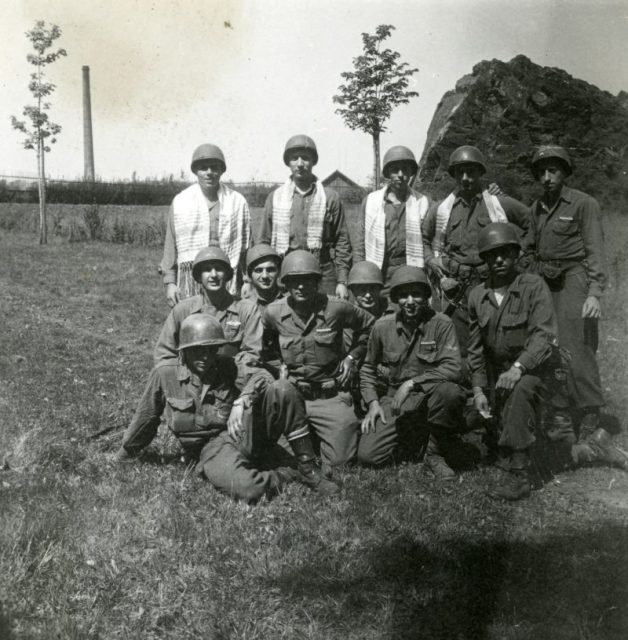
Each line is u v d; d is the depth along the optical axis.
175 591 3.19
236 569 3.36
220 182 5.85
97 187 34.31
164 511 3.87
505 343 4.48
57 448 4.74
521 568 3.31
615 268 8.13
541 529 3.74
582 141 7.95
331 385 4.75
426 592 3.14
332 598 3.12
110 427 5.38
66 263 16.52
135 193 34.62
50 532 3.55
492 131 9.12
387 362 4.76
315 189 5.80
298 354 4.70
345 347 4.82
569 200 4.84
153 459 4.71
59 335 9.05
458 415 4.45
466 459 4.81
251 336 4.54
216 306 4.63
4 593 3.04
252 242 6.03
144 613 3.03
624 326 7.89
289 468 4.36
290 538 3.61
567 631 2.85
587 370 4.83
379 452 4.62
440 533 3.69
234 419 4.09
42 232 21.25
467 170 5.18
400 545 3.53
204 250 4.59
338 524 3.74
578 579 3.19
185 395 4.32
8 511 3.74
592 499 4.19
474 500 4.12
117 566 3.35
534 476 4.52
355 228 14.20
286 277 4.54
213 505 4.00
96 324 10.02
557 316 4.91
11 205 29.17
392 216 5.77
